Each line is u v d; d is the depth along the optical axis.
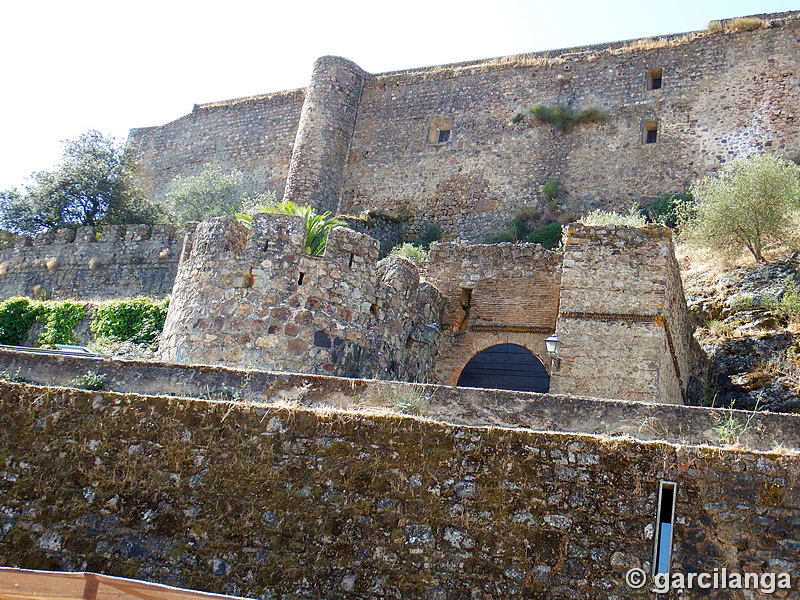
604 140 33.78
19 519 9.62
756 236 23.91
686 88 33.28
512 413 11.38
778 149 30.98
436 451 9.26
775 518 8.32
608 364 16.61
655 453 8.84
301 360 16.17
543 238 30.64
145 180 45.88
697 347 20.47
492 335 19.81
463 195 35.47
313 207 36.81
